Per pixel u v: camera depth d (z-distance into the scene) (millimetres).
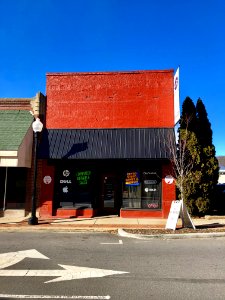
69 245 9344
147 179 15672
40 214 15562
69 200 15805
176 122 14586
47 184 15758
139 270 6660
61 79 16766
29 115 16422
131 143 15203
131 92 16328
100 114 16266
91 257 7836
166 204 15227
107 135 15656
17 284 5719
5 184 15227
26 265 7051
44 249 8766
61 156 14992
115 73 16578
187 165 14625
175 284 5738
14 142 14797
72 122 16297
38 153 15133
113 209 16672
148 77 16406
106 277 6164
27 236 10945
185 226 12203
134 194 15625
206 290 5414
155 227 12539
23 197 16141
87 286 5629
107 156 14836
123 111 16188
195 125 16078
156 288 5523
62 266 6969
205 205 15141
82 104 16438
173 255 8039
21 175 16281
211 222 13852
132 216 15375
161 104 16094
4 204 15477
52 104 16547
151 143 15109
